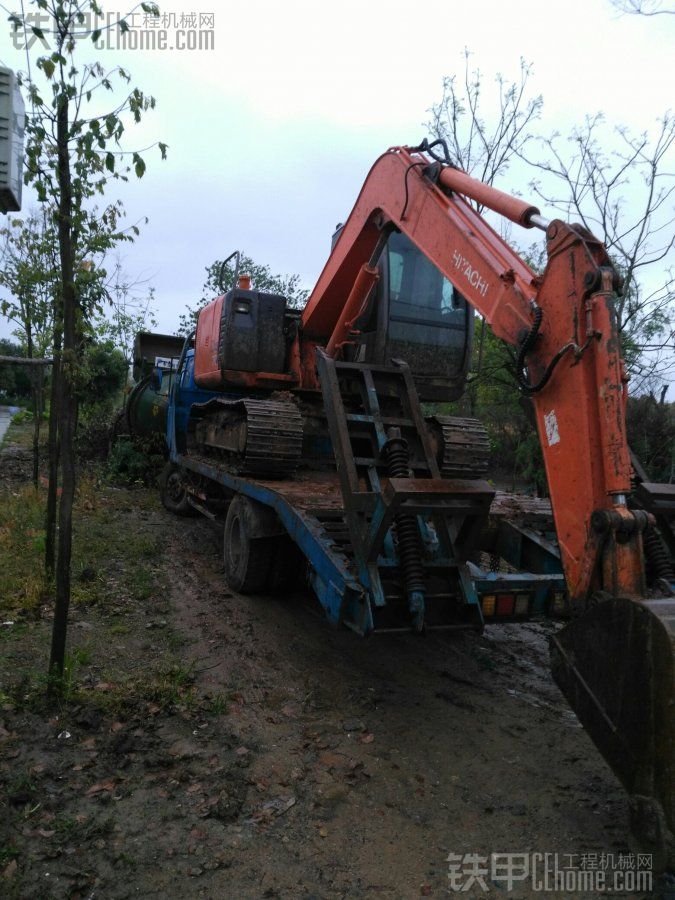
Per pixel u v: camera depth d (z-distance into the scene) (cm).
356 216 593
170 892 277
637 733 272
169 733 396
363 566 420
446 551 456
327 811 337
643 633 271
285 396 686
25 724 391
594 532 312
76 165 389
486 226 431
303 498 542
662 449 1112
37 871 283
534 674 522
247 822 323
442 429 662
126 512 1002
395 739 411
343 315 630
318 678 493
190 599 638
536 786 367
